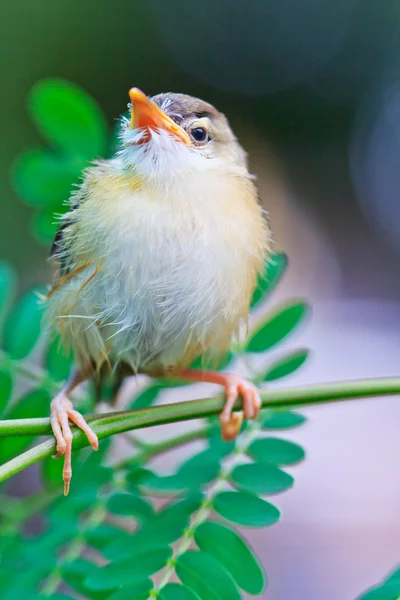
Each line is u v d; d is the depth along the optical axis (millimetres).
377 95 1343
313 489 920
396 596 590
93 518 624
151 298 634
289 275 1330
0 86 1206
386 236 1439
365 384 618
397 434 988
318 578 840
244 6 1308
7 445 642
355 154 1375
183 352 646
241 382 629
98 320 638
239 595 595
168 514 608
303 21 1322
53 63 1234
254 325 649
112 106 1249
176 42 1287
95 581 598
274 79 1333
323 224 1384
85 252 634
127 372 658
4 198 1159
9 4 1212
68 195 661
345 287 1373
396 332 1265
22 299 652
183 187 635
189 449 709
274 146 1357
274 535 885
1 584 616
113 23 1259
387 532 888
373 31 1319
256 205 647
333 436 988
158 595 594
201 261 633
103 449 638
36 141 1202
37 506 637
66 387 640
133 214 631
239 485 616
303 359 645
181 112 648
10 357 643
